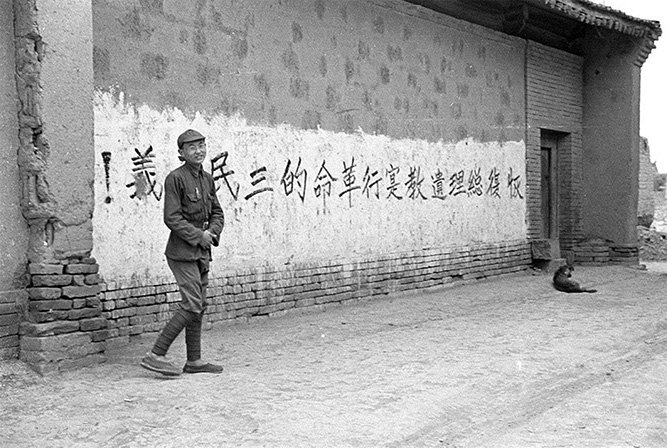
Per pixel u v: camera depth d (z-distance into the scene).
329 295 10.71
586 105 16.98
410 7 12.17
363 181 11.32
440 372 7.04
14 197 6.81
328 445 5.11
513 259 14.66
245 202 9.48
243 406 5.88
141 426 5.42
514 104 14.73
